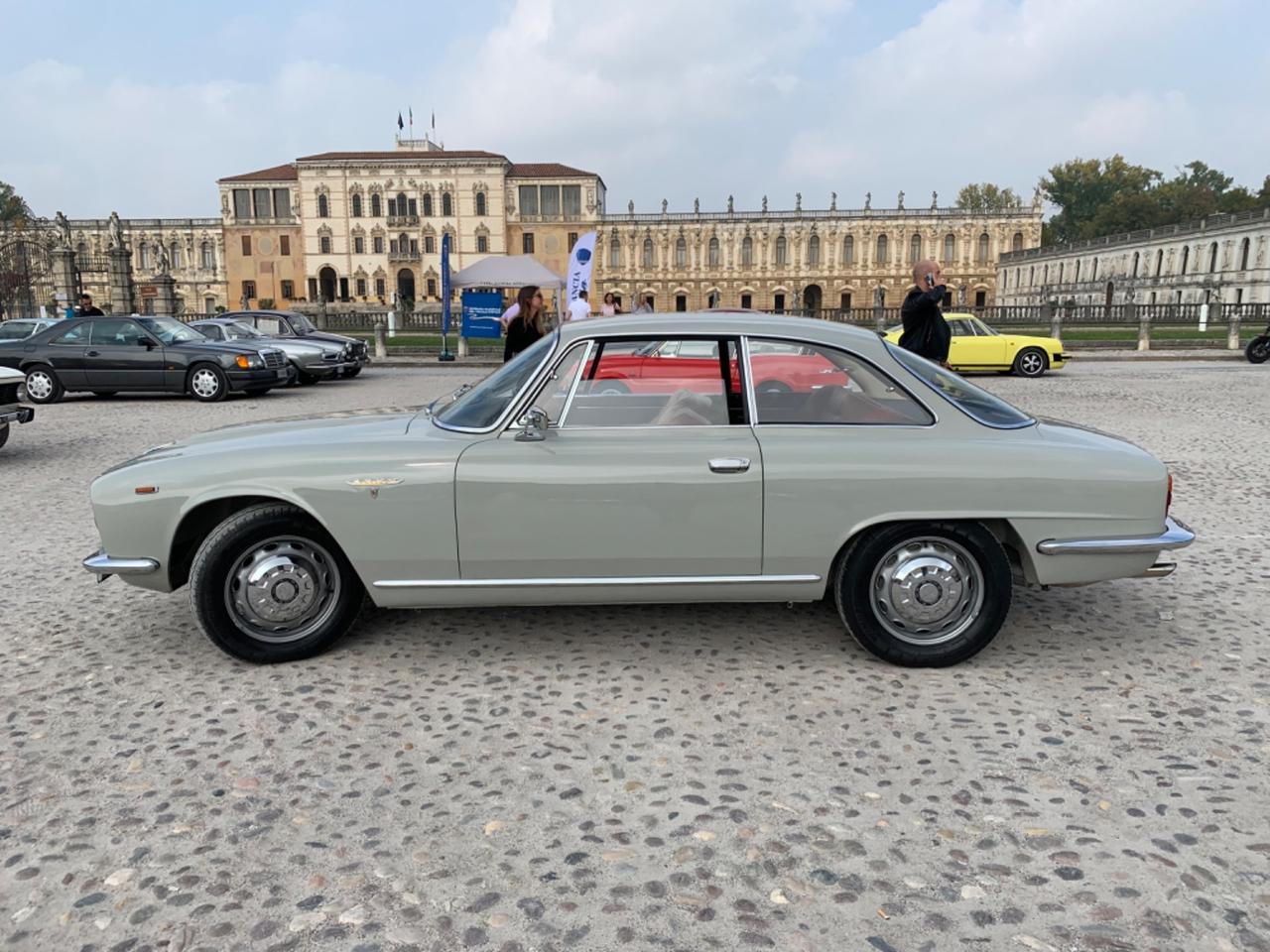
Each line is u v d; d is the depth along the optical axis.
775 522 3.85
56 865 2.65
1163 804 2.93
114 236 39.09
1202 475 8.42
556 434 3.93
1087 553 3.89
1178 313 48.25
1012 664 4.09
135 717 3.62
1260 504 7.26
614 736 3.43
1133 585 5.26
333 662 4.15
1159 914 2.40
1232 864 2.62
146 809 2.94
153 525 3.99
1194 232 75.56
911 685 3.87
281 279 99.69
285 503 4.02
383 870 2.62
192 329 17.31
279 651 4.11
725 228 97.81
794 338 4.00
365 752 3.32
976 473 3.82
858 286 98.06
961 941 2.31
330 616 4.15
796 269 98.19
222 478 3.94
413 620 4.70
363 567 3.94
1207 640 4.39
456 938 2.34
